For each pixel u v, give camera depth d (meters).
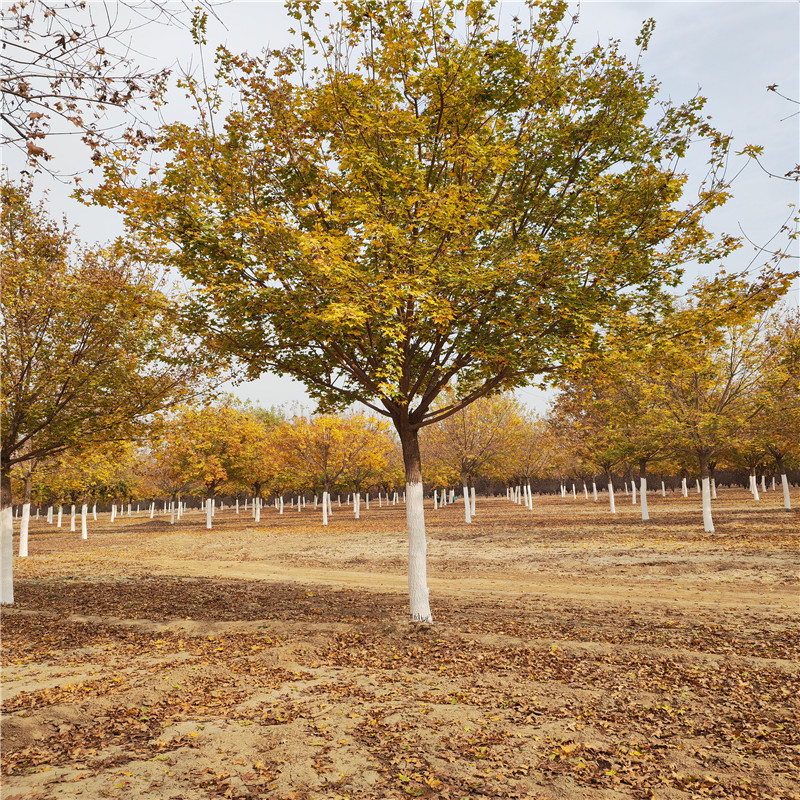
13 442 12.66
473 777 4.89
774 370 20.59
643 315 9.95
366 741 5.62
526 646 8.60
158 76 4.00
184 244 9.18
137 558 23.88
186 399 13.62
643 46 9.08
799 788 4.53
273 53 8.91
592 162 9.60
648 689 6.76
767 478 63.38
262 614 11.57
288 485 58.50
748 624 9.47
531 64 9.09
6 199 11.62
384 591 14.31
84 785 4.82
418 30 8.44
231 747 5.54
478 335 9.38
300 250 8.17
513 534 25.77
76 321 12.51
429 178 9.29
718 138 9.13
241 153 9.49
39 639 9.83
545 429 42.06
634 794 4.57
